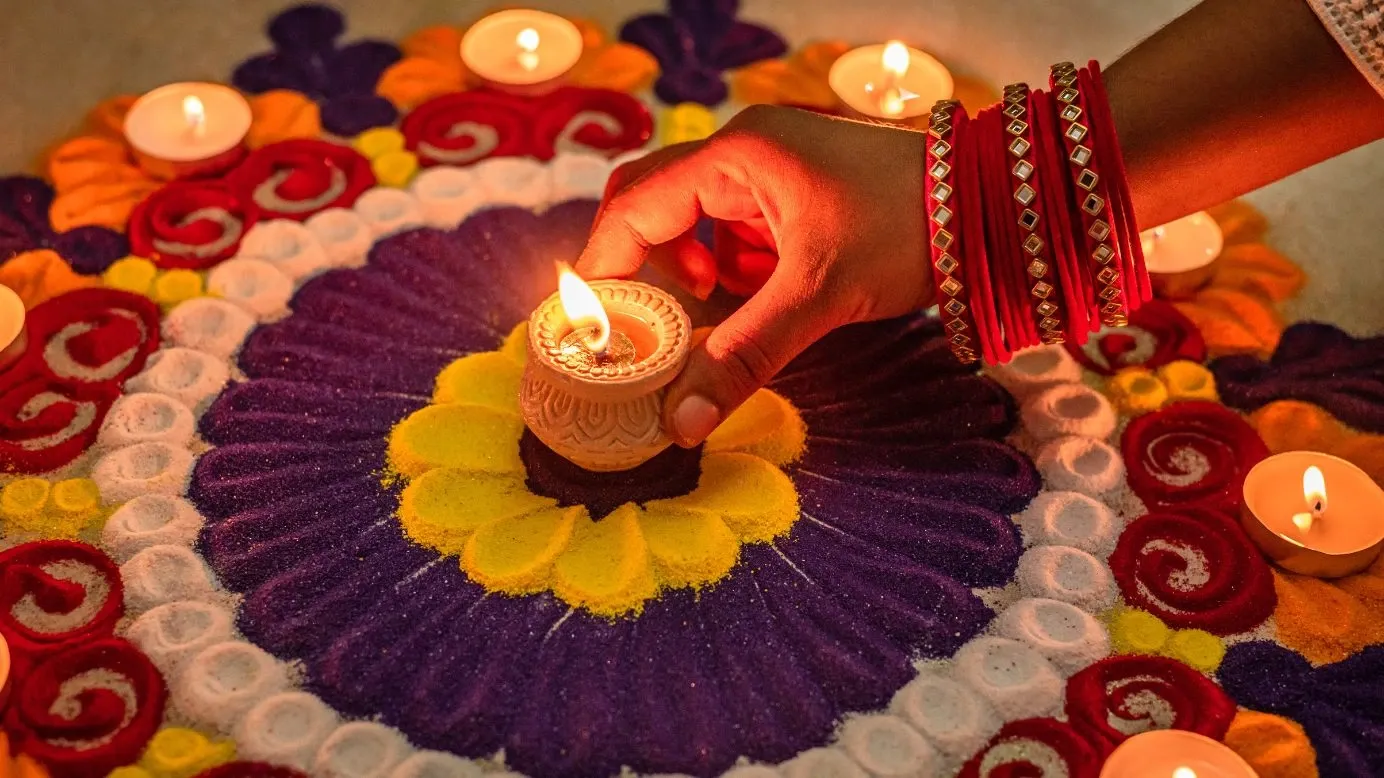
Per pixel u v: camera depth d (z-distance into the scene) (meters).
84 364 0.62
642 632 0.57
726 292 0.64
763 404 0.61
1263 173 0.59
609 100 0.71
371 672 0.56
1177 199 0.59
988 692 0.56
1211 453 0.61
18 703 0.54
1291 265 0.67
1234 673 0.56
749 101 0.72
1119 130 0.58
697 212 0.61
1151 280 0.65
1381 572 0.58
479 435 0.60
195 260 0.65
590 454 0.57
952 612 0.57
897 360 0.63
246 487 0.59
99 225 0.66
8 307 0.62
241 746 0.54
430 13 0.75
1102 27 0.76
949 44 0.75
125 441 0.60
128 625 0.56
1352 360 0.64
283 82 0.71
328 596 0.57
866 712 0.55
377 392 0.62
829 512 0.59
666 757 0.54
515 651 0.56
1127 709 0.56
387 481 0.60
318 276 0.65
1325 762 0.55
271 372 0.62
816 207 0.58
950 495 0.60
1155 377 0.63
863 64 0.71
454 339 0.63
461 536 0.58
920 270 0.58
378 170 0.68
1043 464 0.61
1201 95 0.57
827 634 0.57
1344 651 0.57
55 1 0.74
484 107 0.70
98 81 0.71
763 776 0.54
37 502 0.59
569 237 0.66
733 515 0.59
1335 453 0.61
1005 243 0.57
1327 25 0.55
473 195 0.67
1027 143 0.56
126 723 0.55
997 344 0.58
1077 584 0.58
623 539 0.58
